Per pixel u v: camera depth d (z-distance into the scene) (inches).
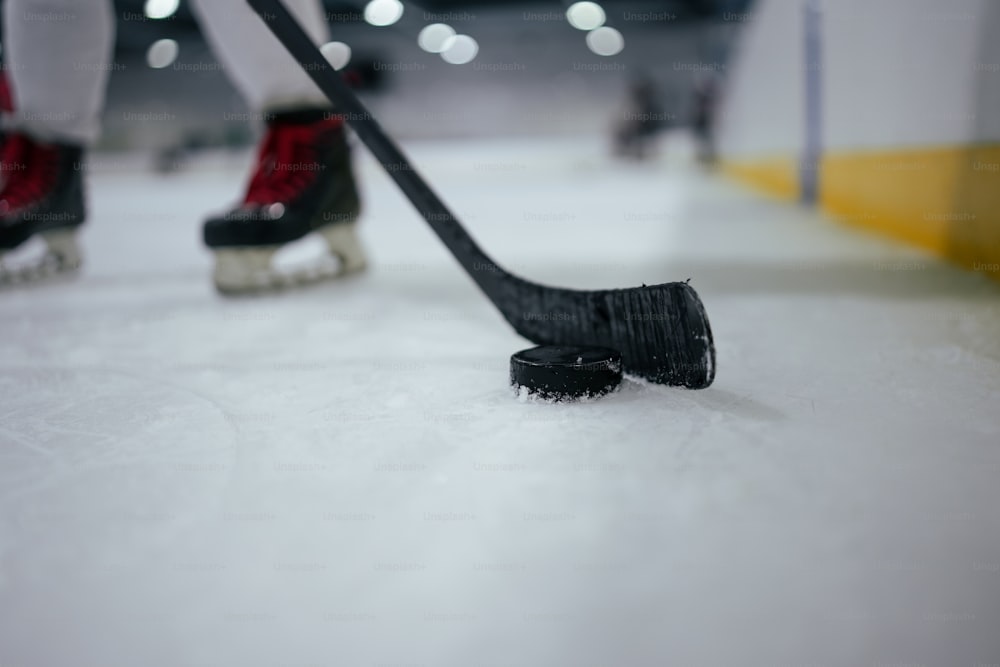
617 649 15.4
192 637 15.9
